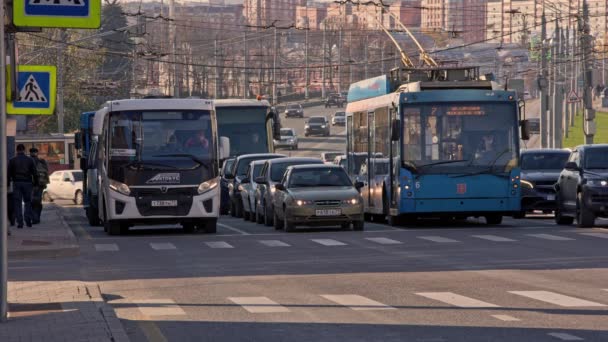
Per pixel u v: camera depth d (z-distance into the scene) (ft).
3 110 96.12
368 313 104.63
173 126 236.63
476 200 243.40
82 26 119.75
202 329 95.61
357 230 240.32
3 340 86.58
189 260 172.35
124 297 121.39
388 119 254.68
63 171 501.56
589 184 235.81
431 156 243.81
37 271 156.25
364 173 282.97
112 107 236.43
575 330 90.33
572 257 165.89
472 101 244.63
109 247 203.41
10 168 251.39
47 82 161.79
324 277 141.38
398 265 156.76
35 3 118.83
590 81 421.18
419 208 243.81
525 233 222.48
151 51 595.06
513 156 244.63
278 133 372.17
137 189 233.76
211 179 236.02
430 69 265.75
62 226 263.49
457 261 161.58
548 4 521.65
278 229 250.98
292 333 92.43
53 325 94.79
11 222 258.57
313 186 246.06
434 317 100.73
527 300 112.57
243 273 148.77
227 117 380.78
